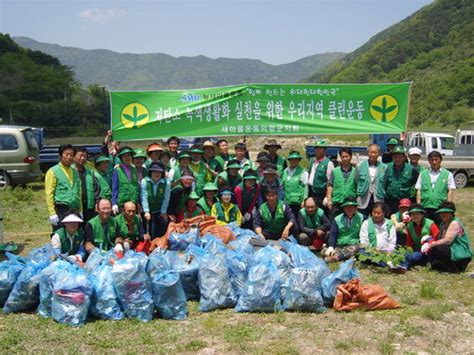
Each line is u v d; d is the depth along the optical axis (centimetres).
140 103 883
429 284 614
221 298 538
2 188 1477
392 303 542
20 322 504
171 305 510
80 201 671
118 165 714
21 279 526
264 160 820
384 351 433
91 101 5662
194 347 444
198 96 892
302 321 505
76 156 682
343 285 540
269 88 900
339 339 461
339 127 910
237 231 701
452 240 666
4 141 1493
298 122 906
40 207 1255
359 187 766
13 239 896
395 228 709
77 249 620
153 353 435
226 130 898
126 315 511
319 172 802
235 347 444
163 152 802
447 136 1675
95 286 514
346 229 727
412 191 755
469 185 1714
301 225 764
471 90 4731
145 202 710
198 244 633
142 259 528
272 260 553
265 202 762
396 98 917
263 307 525
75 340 459
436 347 447
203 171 798
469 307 549
